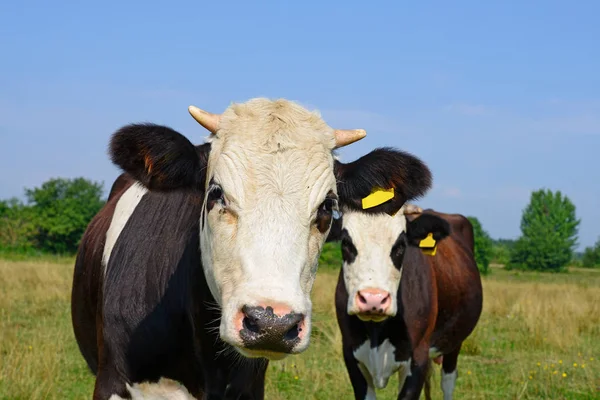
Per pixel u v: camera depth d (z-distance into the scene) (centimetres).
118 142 351
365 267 666
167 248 409
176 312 392
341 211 420
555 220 8138
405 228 695
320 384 823
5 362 792
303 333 298
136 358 394
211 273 342
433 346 812
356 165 400
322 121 373
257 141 345
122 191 516
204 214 356
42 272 2212
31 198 7262
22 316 1319
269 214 321
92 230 505
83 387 775
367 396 708
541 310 1528
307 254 325
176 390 397
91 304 469
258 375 414
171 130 363
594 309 1606
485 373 947
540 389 843
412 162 399
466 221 991
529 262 8169
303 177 335
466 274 855
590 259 9731
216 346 382
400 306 695
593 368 977
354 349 706
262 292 296
